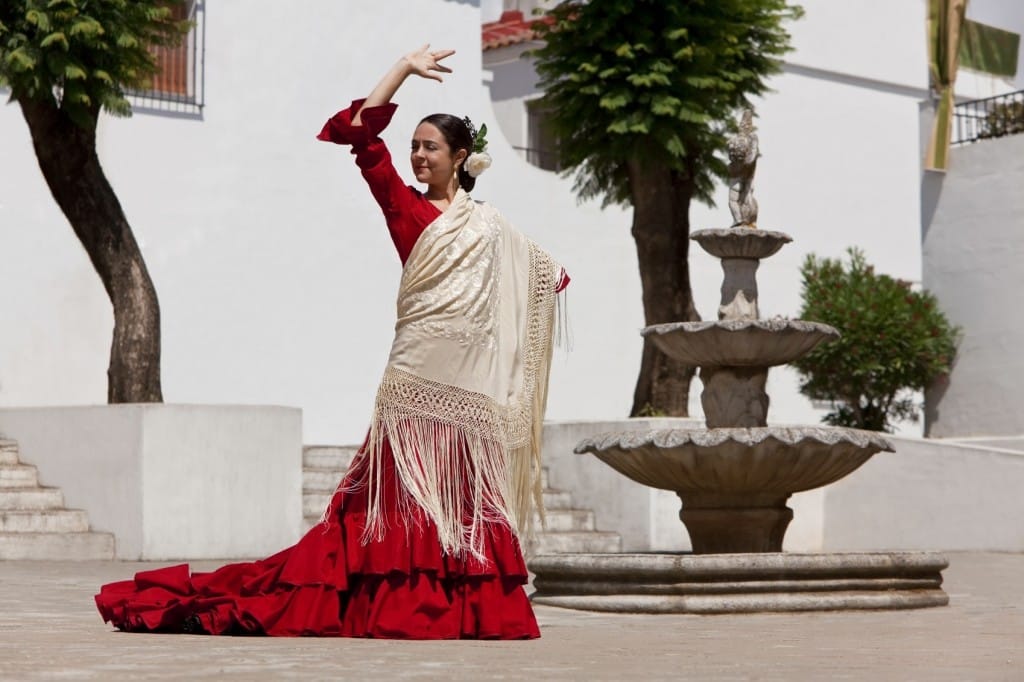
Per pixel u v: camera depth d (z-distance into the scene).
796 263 22.98
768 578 7.61
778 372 21.95
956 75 24.39
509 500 5.61
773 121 22.97
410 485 5.38
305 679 4.09
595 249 19.86
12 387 15.98
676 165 14.73
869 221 23.95
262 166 17.50
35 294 16.16
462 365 5.55
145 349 13.09
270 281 17.50
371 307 18.30
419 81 18.66
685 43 14.48
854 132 23.91
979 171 22.05
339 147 18.11
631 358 20.12
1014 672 4.53
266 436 12.92
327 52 18.06
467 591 5.46
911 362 20.34
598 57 14.49
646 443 8.52
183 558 12.34
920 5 24.83
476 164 5.76
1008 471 14.97
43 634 5.54
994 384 21.66
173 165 16.84
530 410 5.80
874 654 5.21
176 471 12.35
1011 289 21.58
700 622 7.09
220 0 17.27
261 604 5.46
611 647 5.38
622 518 14.65
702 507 8.81
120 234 13.11
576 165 15.30
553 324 5.88
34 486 12.95
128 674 4.19
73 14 11.98
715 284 21.59
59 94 12.98
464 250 5.59
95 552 12.22
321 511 14.00
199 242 16.98
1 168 16.00
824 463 8.48
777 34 15.55
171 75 16.92
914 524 15.59
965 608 7.97
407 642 5.21
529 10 25.44
